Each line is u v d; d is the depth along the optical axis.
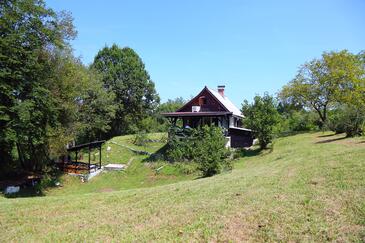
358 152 12.34
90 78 36.97
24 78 18.89
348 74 36.28
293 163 12.93
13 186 20.27
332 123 29.11
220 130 20.14
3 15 17.50
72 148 27.47
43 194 20.64
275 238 5.67
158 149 33.66
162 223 7.26
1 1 18.06
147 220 7.73
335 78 36.97
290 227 5.99
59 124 22.88
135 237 6.61
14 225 8.64
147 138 38.66
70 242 6.85
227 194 8.86
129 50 56.28
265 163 18.23
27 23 19.39
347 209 6.42
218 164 17.28
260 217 6.65
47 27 21.80
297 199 7.43
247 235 5.98
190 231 6.48
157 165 26.59
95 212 9.25
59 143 24.16
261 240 5.71
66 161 29.89
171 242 6.05
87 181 24.78
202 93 34.56
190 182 12.63
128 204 9.77
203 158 18.05
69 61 26.14
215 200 8.41
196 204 8.32
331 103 39.72
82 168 26.39
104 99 39.12
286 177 10.02
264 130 25.97
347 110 23.53
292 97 42.56
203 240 5.99
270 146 27.08
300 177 9.64
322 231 5.64
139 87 54.34
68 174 25.89
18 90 18.61
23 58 18.80
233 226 6.43
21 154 26.98
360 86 35.03
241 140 32.09
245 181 10.44
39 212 9.75
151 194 10.65
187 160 26.02
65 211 9.77
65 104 24.20
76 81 27.58
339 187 7.88
